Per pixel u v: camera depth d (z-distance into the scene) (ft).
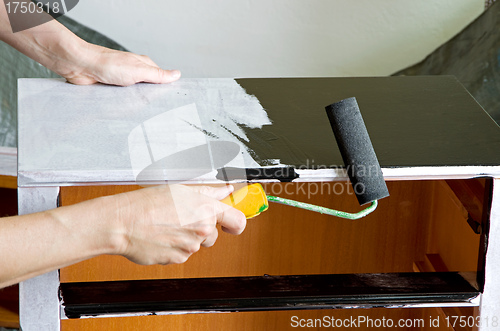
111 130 2.98
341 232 3.98
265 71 5.94
